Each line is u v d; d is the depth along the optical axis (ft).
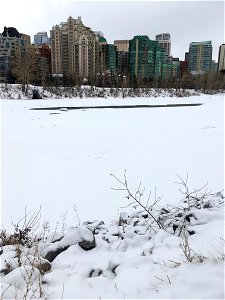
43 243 11.51
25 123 68.03
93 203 23.77
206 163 36.35
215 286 6.16
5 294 7.32
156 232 12.08
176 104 127.75
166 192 26.37
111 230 13.29
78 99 151.23
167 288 6.65
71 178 30.48
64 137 52.19
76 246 10.62
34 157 38.70
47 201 24.31
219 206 14.15
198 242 9.98
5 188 27.48
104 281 8.00
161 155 40.34
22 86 154.61
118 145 46.42
